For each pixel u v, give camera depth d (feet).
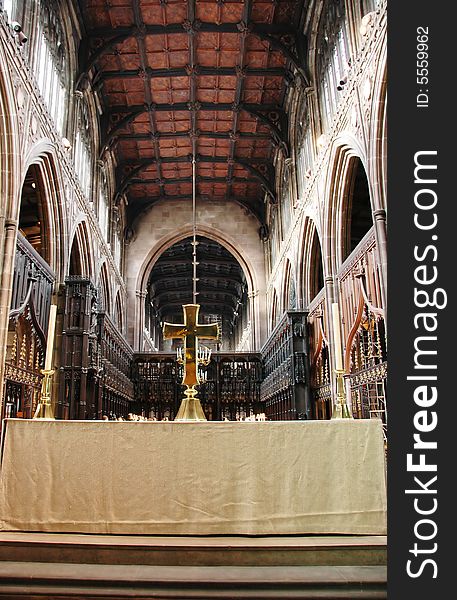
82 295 57.31
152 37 71.20
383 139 40.57
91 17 67.00
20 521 14.88
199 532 14.60
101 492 14.94
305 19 67.10
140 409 100.83
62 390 54.65
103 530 14.69
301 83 71.31
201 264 150.00
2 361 39.32
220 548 13.52
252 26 68.69
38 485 15.10
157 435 15.26
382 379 40.11
